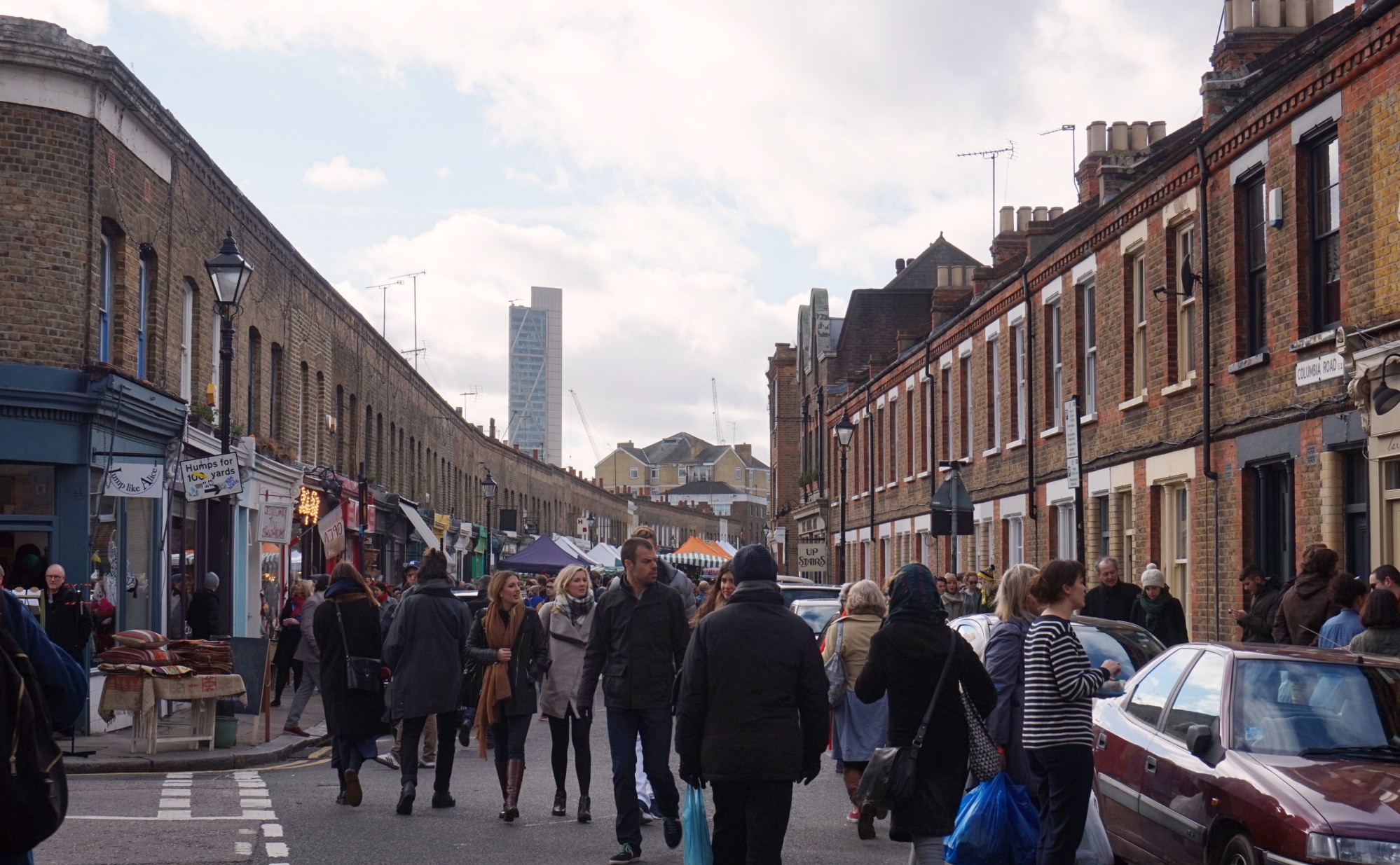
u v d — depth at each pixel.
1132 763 8.76
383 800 12.45
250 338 26.83
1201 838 7.70
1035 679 7.71
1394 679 8.12
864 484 43.41
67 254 18.44
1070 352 23.52
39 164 18.30
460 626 11.83
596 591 33.91
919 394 35.47
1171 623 15.58
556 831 10.70
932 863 7.12
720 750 6.76
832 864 9.44
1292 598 12.54
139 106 19.83
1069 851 7.62
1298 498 15.21
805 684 6.90
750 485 183.38
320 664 11.95
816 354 55.12
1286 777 7.30
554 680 11.32
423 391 46.75
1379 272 13.50
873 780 7.07
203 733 15.83
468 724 17.72
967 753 7.26
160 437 21.12
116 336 19.67
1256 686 8.11
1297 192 15.23
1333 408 14.38
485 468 61.41
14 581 18.31
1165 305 19.11
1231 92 17.62
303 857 9.45
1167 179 18.86
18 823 5.00
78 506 18.44
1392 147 13.22
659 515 119.62
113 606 18.38
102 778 13.72
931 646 7.21
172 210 21.72
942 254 59.34
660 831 10.81
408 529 44.59
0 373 17.84
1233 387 16.97
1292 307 15.32
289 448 29.12
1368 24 13.52
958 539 31.58
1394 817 6.79
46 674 5.36
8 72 18.16
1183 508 19.11
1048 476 24.67
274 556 28.62
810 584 25.09
